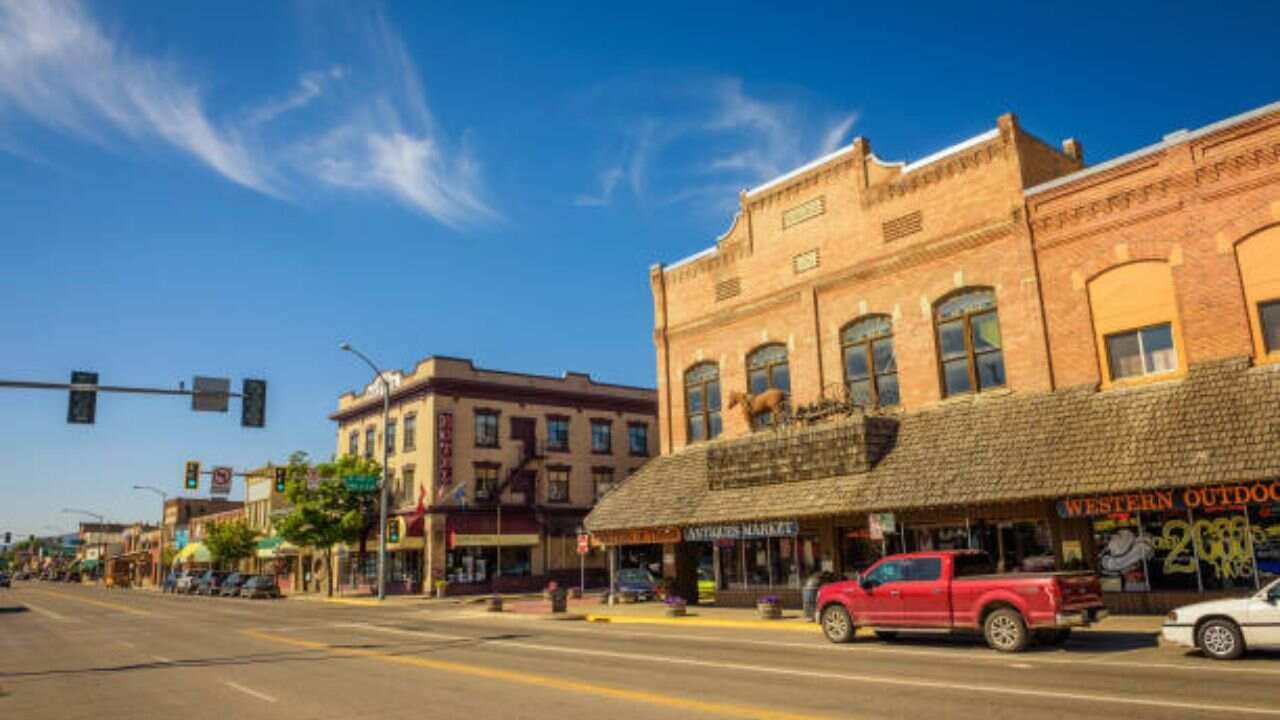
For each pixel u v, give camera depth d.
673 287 33.50
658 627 23.92
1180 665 12.93
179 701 12.77
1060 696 10.56
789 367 28.75
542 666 15.43
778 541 27.23
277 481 43.81
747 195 30.92
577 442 56.00
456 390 51.72
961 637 18.09
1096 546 19.83
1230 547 17.92
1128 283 20.88
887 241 26.17
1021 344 22.67
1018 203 23.06
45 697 13.66
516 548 51.75
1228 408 17.86
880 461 23.72
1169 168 20.33
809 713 10.05
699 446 31.45
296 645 21.06
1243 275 18.97
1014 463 20.34
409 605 40.69
